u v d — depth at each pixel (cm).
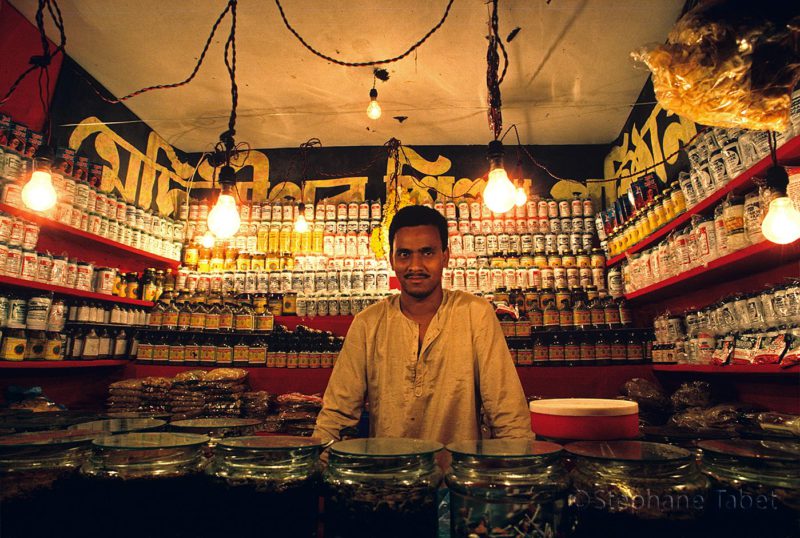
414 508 83
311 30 331
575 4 304
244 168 512
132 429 115
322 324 403
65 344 319
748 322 221
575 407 102
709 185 246
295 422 303
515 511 77
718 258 235
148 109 434
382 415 158
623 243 375
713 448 90
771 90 116
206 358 362
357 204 465
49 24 326
